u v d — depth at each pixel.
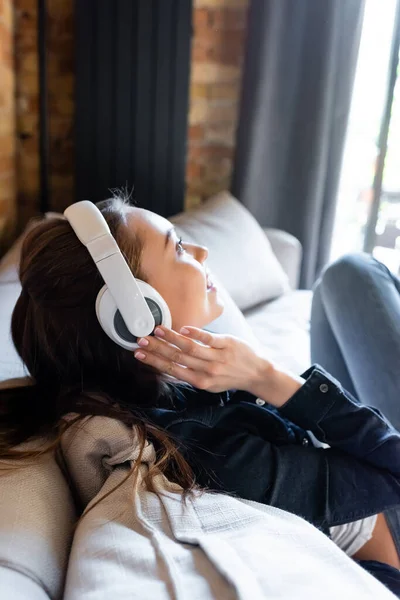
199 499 0.72
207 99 2.29
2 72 1.92
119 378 0.87
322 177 2.26
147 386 0.88
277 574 0.58
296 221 2.32
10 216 2.07
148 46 2.04
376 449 0.90
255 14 2.08
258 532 0.66
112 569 0.59
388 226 2.61
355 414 0.91
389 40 2.29
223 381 0.87
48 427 0.84
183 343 0.80
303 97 2.19
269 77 2.14
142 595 0.54
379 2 2.26
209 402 0.96
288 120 2.23
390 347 1.16
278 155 2.27
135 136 2.11
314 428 0.91
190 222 1.88
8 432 0.82
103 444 0.77
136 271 0.83
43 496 0.72
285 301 2.01
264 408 0.97
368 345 1.18
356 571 0.62
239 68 2.26
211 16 2.20
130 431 0.76
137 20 2.01
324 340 1.35
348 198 2.57
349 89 2.19
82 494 0.79
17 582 0.59
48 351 0.84
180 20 2.02
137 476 0.72
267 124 2.21
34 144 2.16
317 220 2.31
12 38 2.02
